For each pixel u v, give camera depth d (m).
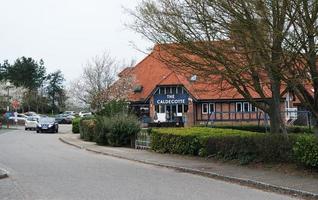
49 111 113.88
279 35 13.58
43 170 18.00
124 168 18.75
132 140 30.02
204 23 15.29
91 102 58.41
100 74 67.06
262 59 14.31
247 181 14.03
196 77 17.98
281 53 13.94
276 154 16.50
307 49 13.84
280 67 14.52
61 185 13.95
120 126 30.56
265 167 16.56
